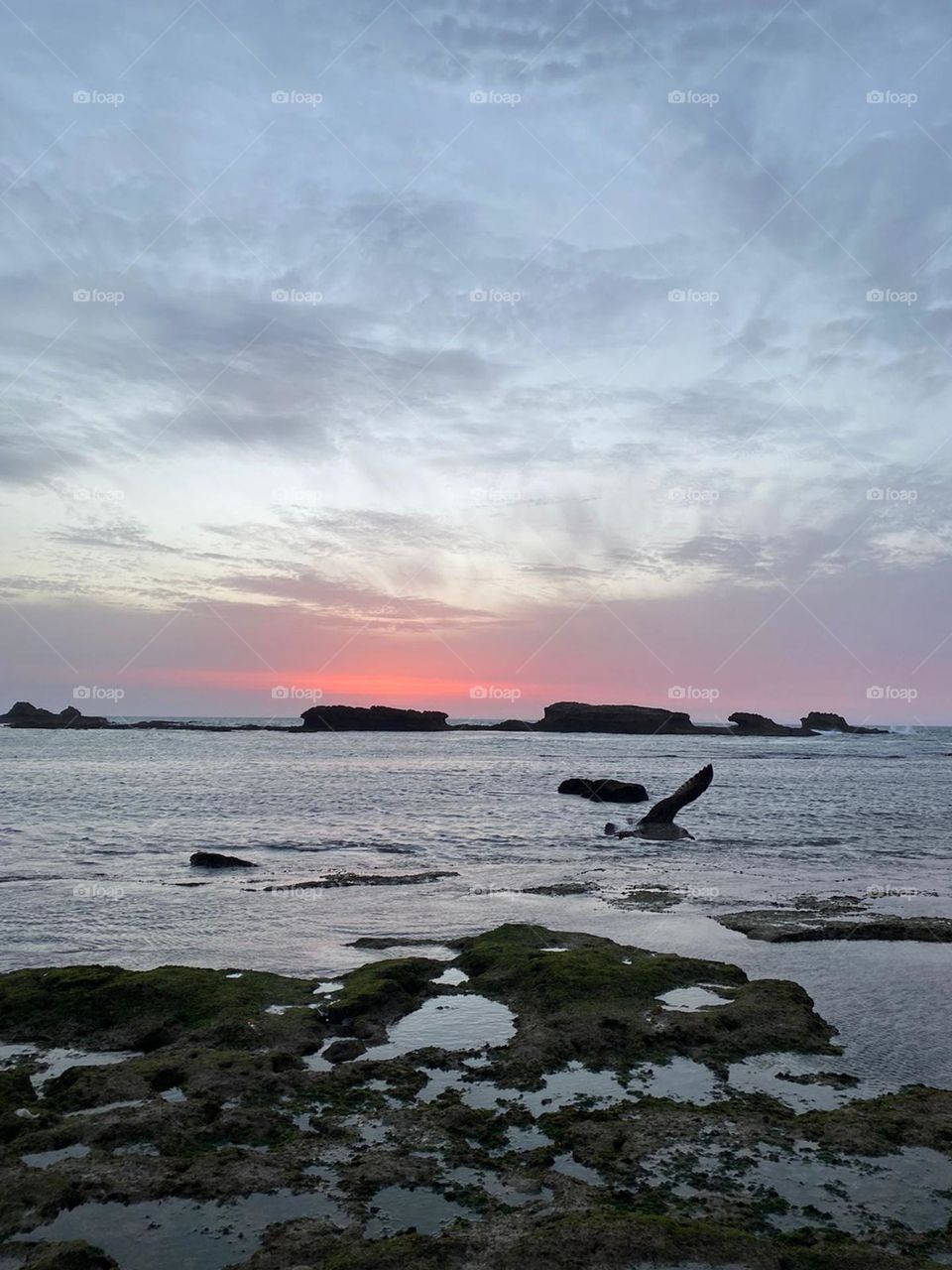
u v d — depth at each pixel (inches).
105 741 6304.1
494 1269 294.5
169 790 2325.3
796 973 681.6
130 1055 514.6
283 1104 428.8
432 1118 411.5
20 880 1047.6
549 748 5925.2
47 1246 307.6
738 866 1189.7
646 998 595.8
